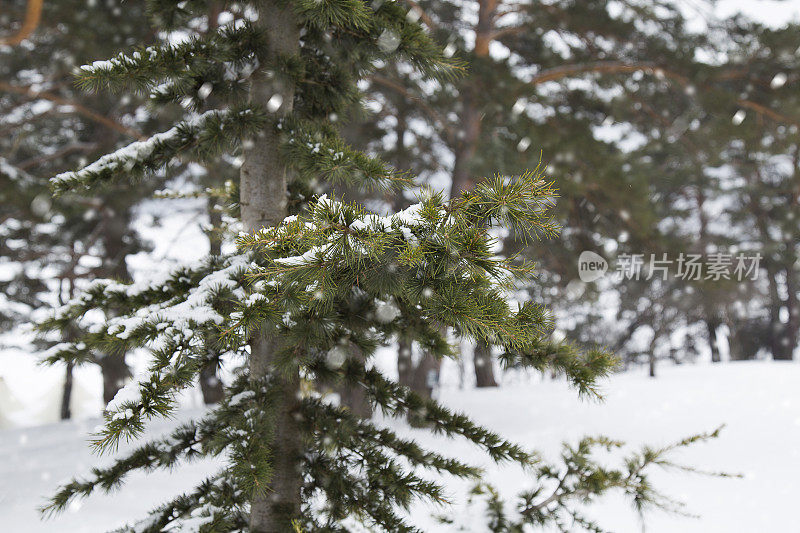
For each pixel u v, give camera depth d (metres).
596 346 2.06
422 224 1.45
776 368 15.74
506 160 9.16
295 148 2.13
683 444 2.62
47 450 8.21
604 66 11.15
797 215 16.91
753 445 7.99
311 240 1.39
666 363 26.52
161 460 2.06
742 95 10.54
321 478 2.20
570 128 11.15
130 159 2.15
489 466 6.03
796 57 9.88
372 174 1.93
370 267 1.47
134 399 1.51
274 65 2.21
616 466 6.64
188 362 1.61
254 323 1.57
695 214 21.05
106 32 8.72
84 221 14.20
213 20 5.72
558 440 8.64
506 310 1.55
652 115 12.80
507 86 9.38
